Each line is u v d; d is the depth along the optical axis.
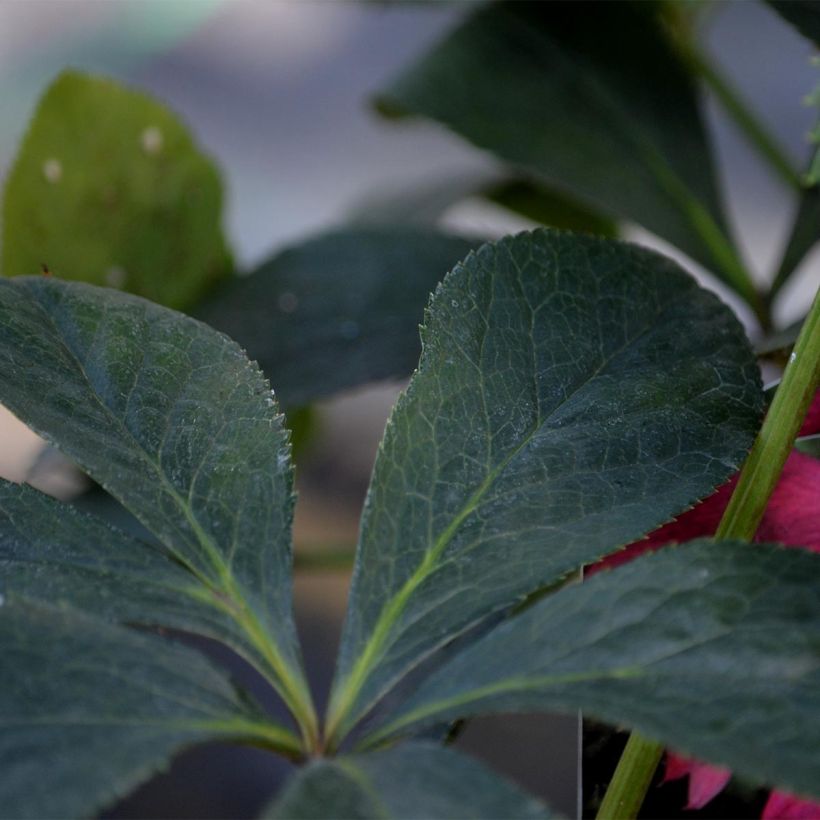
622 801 0.38
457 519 0.38
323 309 0.54
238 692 0.36
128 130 0.56
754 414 0.40
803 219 0.56
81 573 0.37
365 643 0.37
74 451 0.38
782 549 0.36
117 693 0.34
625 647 0.35
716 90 0.64
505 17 0.59
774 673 0.34
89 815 0.32
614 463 0.39
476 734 0.63
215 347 0.40
